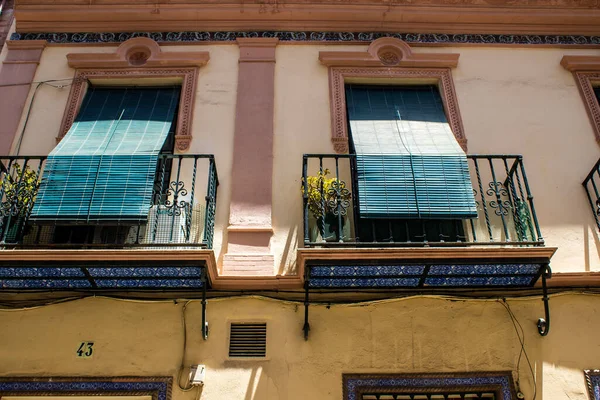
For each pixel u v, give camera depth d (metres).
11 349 5.62
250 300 5.93
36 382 5.46
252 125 7.17
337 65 7.68
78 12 7.93
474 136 7.23
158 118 7.20
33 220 5.78
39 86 7.47
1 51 7.75
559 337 5.82
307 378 5.55
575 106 7.52
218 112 7.29
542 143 7.20
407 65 7.70
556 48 8.03
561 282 6.07
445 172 6.23
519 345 5.77
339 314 5.87
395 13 8.02
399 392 5.53
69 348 5.64
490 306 5.96
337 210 6.04
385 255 5.50
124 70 7.58
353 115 7.25
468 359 5.67
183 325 5.78
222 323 5.80
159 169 6.81
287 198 6.65
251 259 6.20
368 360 5.64
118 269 5.55
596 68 7.79
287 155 6.96
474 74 7.73
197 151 6.97
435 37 8.04
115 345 5.66
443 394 5.61
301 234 6.42
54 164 6.10
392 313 5.88
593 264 6.38
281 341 5.73
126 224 5.84
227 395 5.46
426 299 5.96
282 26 8.02
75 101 7.32
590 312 5.96
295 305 5.91
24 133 7.10
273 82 7.55
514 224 6.20
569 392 5.55
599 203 6.54
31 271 5.56
